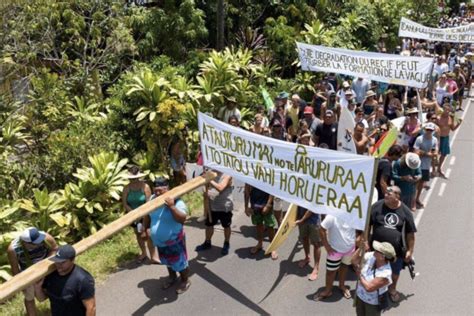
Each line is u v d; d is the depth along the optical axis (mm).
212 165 6855
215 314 6547
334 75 15938
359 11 21156
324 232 6445
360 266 5445
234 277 7410
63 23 13320
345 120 8883
